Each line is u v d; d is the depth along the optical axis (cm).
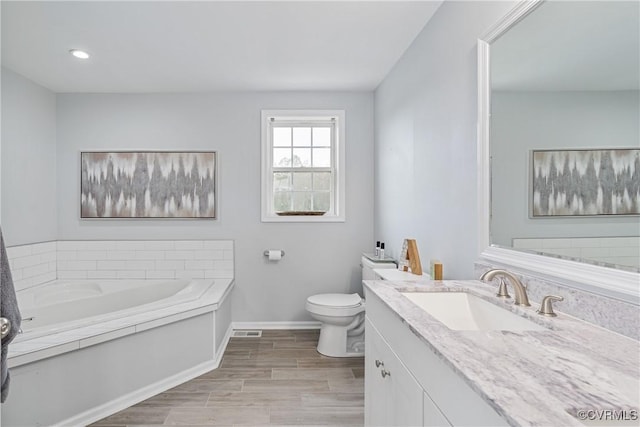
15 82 281
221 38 229
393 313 118
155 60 262
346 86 325
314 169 353
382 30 220
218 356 265
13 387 163
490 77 145
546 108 115
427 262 212
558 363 75
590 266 99
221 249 337
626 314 89
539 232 119
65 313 278
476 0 155
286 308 343
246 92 338
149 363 216
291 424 186
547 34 114
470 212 162
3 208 270
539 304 117
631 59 87
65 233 331
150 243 334
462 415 74
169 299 251
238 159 338
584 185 100
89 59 259
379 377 140
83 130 331
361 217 344
